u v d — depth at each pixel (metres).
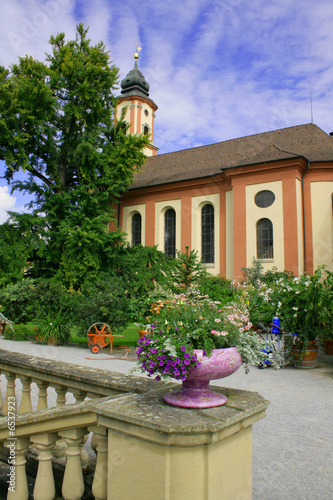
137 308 13.18
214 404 1.98
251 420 1.97
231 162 26.70
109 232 23.17
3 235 22.02
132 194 29.23
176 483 1.70
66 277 21.45
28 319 15.77
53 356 10.89
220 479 1.80
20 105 20.27
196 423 1.70
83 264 21.47
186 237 26.45
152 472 1.75
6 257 21.08
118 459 1.90
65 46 22.72
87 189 23.50
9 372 3.56
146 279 19.97
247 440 2.03
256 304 12.48
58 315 13.51
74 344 13.52
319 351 12.48
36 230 22.50
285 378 8.39
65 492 2.29
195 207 26.33
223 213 25.05
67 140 23.84
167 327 2.17
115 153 23.88
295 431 5.02
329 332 9.48
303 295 9.56
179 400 1.99
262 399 2.13
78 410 2.10
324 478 3.72
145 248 22.34
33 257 24.20
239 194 23.28
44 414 2.23
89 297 13.38
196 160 29.58
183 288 17.14
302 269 21.66
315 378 8.43
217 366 2.00
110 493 1.92
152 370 2.11
